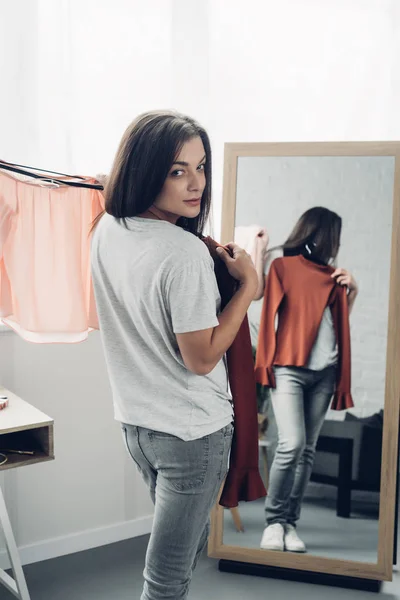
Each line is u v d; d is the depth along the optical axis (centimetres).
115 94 260
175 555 149
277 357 246
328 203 240
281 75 291
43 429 197
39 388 254
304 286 243
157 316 136
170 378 142
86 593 238
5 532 214
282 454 248
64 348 257
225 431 149
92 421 268
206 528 163
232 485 171
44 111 244
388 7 297
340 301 241
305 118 295
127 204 138
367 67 298
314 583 247
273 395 248
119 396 149
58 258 217
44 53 242
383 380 240
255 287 149
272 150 243
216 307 146
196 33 276
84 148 255
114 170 140
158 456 144
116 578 249
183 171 139
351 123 298
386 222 236
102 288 147
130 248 138
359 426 243
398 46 300
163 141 134
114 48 258
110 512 278
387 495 240
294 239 243
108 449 274
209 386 145
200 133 142
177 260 132
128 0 259
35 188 211
